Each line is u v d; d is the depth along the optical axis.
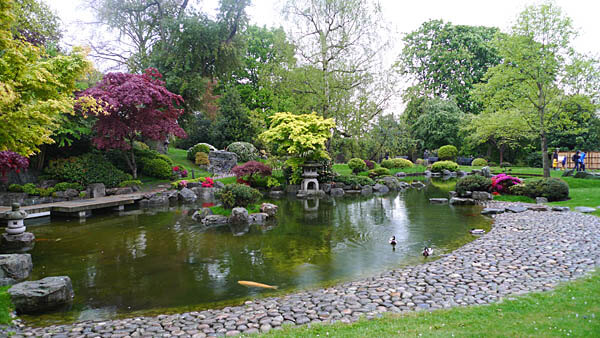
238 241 8.50
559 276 5.08
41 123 5.57
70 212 11.97
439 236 8.68
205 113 30.19
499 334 3.20
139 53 24.05
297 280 5.78
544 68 15.52
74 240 8.70
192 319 4.27
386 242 8.25
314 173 18.58
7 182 13.72
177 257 7.22
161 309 4.75
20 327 4.21
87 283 5.81
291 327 3.82
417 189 20.20
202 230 9.75
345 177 20.03
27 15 13.41
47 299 4.82
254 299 4.96
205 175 21.17
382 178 22.11
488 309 3.93
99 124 15.42
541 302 4.02
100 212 12.88
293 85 20.73
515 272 5.41
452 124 34.03
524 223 9.41
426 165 33.38
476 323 3.53
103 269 6.52
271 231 9.57
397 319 3.82
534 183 13.86
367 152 25.12
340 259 6.95
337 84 20.61
